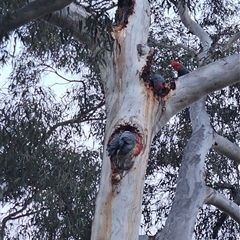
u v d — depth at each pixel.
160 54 9.92
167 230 7.14
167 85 6.29
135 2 6.66
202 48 9.80
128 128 6.00
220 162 10.34
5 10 5.39
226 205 7.71
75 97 9.91
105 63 6.31
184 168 7.68
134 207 5.79
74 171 8.69
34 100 8.34
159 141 10.45
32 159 8.44
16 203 9.32
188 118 10.23
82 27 6.18
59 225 8.69
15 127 7.86
